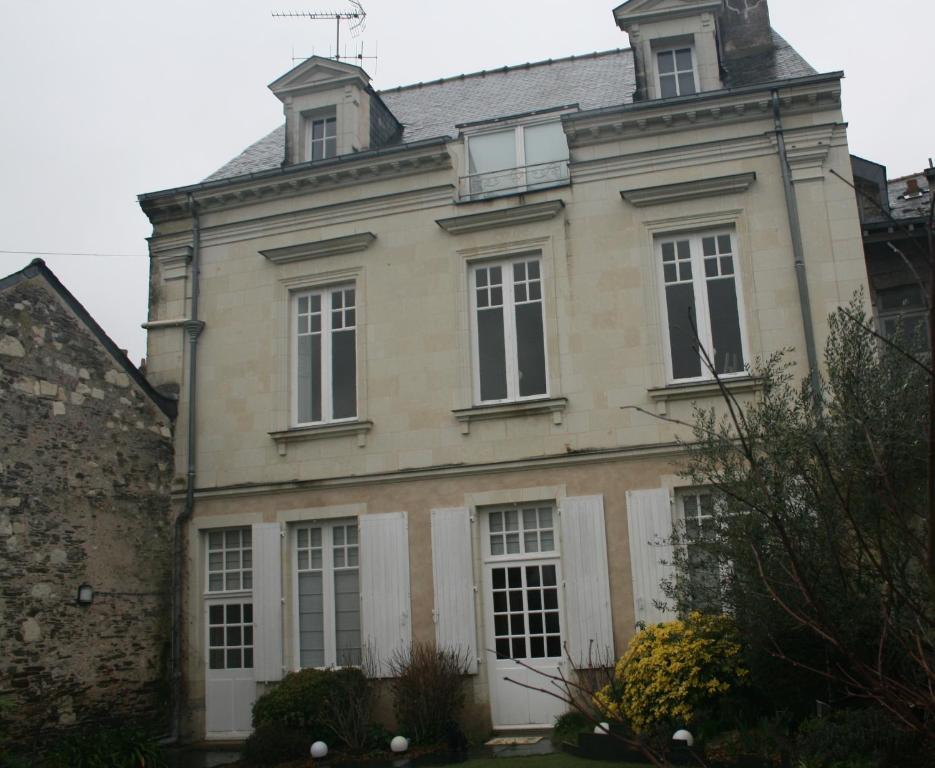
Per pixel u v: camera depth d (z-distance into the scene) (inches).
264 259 575.5
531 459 497.4
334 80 590.6
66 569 472.4
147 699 513.3
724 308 498.0
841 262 477.4
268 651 520.4
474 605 492.1
